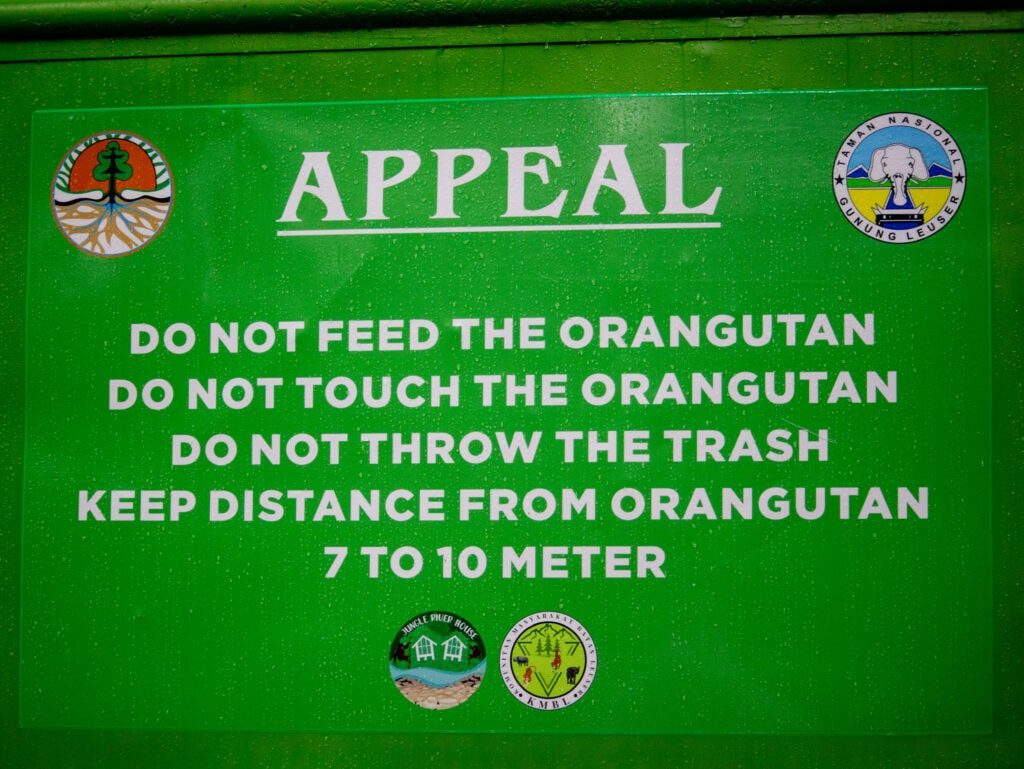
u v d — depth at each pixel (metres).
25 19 1.48
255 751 1.39
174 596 1.41
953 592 1.35
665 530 1.38
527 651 1.38
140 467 1.43
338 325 1.42
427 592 1.39
